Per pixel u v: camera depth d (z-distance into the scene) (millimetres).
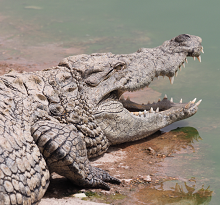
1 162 10109
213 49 39656
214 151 17562
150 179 14359
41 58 35469
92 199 12742
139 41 43250
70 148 12656
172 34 46875
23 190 10461
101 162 16172
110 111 16875
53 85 15234
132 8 67250
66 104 14945
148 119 18625
